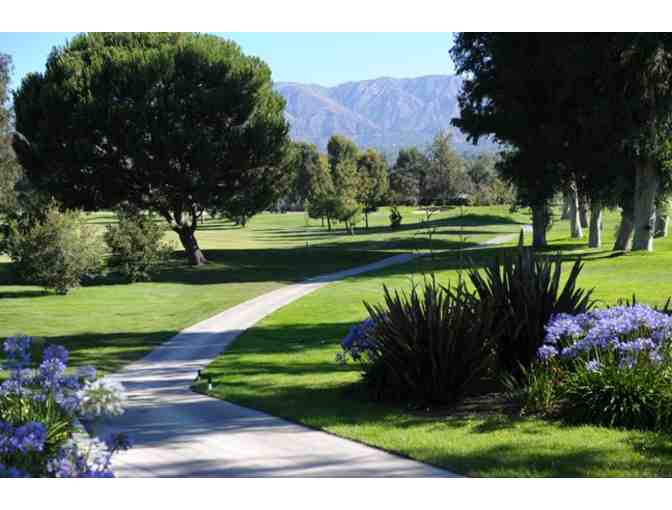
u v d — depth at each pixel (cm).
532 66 3519
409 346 999
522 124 3734
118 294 3284
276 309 2589
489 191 11212
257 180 4472
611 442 767
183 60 4181
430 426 871
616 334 908
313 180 9931
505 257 1116
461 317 997
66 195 4181
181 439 852
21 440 529
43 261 3147
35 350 1583
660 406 825
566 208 8706
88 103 3956
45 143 4038
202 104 4128
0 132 4056
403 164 12581
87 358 1630
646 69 3162
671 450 735
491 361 1008
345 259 4991
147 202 4425
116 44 4347
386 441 807
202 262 4744
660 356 872
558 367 938
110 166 4159
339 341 1769
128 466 737
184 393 1174
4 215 3459
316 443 821
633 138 3306
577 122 3531
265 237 7719
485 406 948
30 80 4191
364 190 8794
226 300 2989
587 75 3328
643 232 3725
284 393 1122
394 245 6016
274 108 4478
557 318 983
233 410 1023
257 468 726
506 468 693
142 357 1647
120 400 614
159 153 4091
